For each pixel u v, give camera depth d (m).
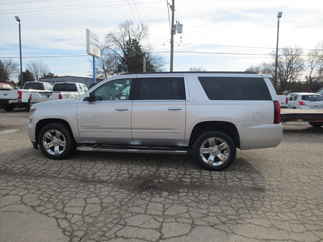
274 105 4.36
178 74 4.67
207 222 2.79
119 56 48.56
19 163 4.83
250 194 3.55
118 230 2.61
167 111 4.55
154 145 4.81
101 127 4.83
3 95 13.85
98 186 3.77
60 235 2.52
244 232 2.60
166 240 2.45
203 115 4.43
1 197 3.36
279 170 4.62
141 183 3.92
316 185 3.90
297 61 54.47
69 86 14.82
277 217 2.91
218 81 4.55
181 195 3.50
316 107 14.34
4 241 2.42
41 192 3.53
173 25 20.91
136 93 4.73
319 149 6.32
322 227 2.69
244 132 4.37
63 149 5.06
